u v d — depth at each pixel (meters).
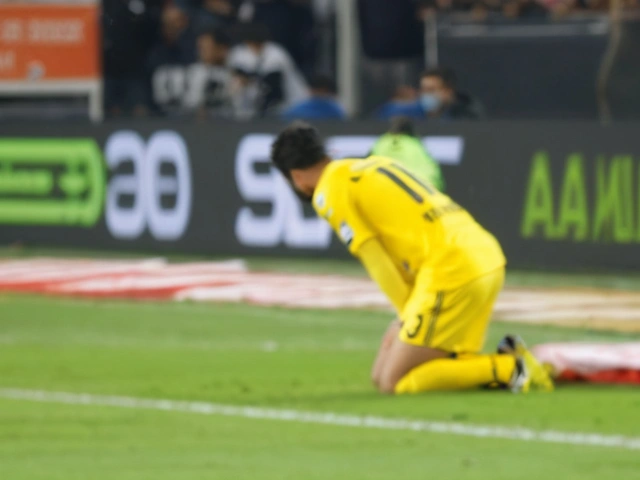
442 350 27.38
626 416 24.50
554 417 24.45
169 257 57.84
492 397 26.66
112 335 38.31
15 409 26.14
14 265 55.66
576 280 49.19
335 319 41.50
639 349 30.06
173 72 67.50
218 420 24.78
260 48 65.06
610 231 50.28
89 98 66.88
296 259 55.97
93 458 21.12
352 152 54.75
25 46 65.88
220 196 57.56
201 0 70.88
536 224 51.66
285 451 21.64
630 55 55.59
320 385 29.02
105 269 53.69
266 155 56.34
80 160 60.44
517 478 19.30
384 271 27.12
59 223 61.00
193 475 19.67
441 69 55.03
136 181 59.31
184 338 37.62
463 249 27.06
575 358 28.77
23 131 61.56
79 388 28.91
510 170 52.09
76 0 65.94
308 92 66.31
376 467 20.20
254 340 37.22
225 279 50.34
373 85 64.25
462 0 63.50
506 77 58.62
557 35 57.72
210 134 57.56
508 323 40.25
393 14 62.97
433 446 21.94
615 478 19.27
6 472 20.00
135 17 66.88
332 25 69.44
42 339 37.47
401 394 27.34
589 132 50.47
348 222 27.11
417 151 43.44
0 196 62.25
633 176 49.69
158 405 26.58
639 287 47.41
